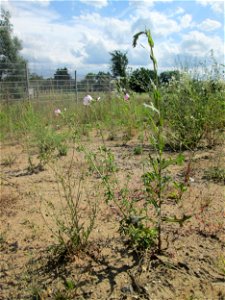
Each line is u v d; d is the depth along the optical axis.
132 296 1.98
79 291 2.02
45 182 3.88
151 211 2.97
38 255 2.39
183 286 2.05
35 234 2.67
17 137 6.53
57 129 6.25
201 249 2.41
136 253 2.36
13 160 4.91
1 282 2.12
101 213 2.97
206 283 2.07
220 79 5.95
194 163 4.36
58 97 9.05
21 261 2.33
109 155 2.93
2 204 3.27
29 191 3.60
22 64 12.16
